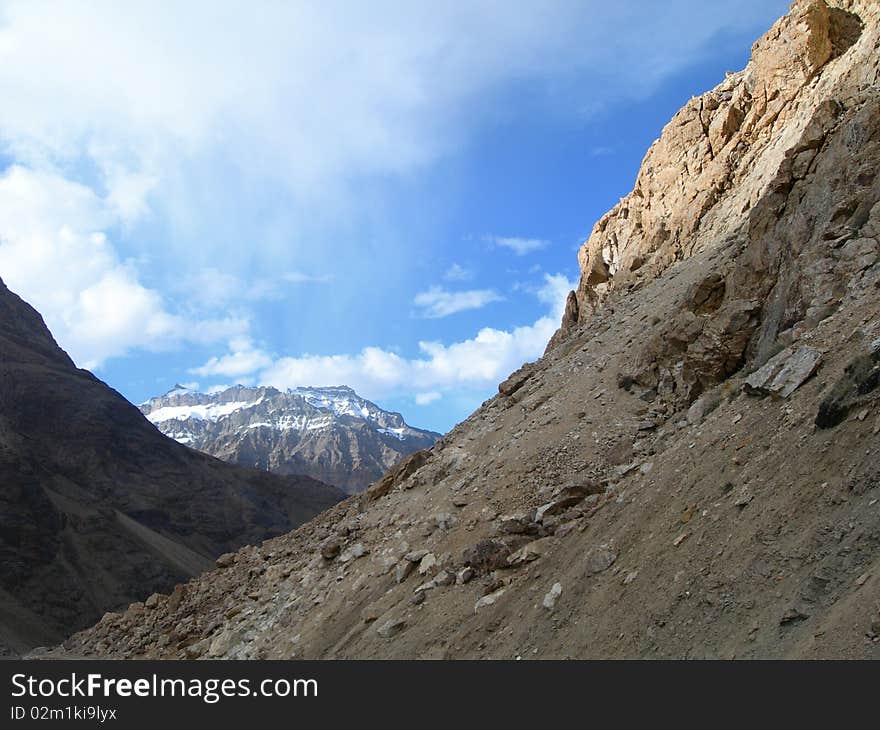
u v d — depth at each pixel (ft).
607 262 150.71
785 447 48.78
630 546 53.72
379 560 85.15
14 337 529.45
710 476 53.01
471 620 61.41
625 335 103.96
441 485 97.04
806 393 52.60
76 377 533.55
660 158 144.97
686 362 76.59
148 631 118.01
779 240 73.46
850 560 37.27
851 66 109.91
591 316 137.90
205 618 109.70
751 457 51.26
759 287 73.82
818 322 60.54
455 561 73.41
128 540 383.86
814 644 33.71
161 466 515.09
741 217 111.55
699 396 74.49
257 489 599.16
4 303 549.54
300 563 106.32
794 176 76.28
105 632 129.08
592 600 51.55
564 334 155.22
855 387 45.91
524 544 68.64
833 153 71.72
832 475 42.80
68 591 326.24
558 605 54.08
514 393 114.01
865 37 113.50
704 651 40.11
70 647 130.41
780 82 124.88
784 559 40.88
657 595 46.44
